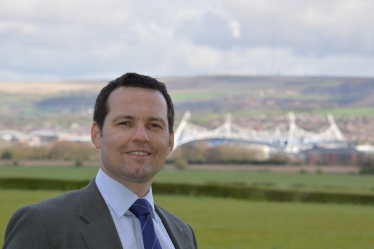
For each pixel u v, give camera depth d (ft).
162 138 12.12
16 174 205.26
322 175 273.13
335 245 68.44
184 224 13.82
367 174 299.79
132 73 12.44
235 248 63.26
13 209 89.81
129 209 11.88
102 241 11.34
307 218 94.43
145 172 11.86
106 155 11.95
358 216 98.99
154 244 11.63
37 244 11.00
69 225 11.32
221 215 94.68
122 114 11.92
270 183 193.57
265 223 86.84
